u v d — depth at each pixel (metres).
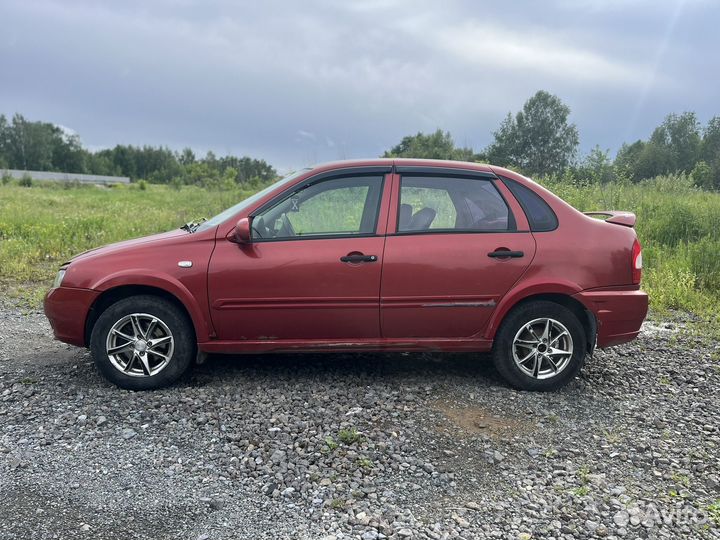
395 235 4.50
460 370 5.08
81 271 4.49
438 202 4.62
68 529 2.84
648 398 4.61
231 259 4.42
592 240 4.59
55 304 4.53
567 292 4.52
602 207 12.48
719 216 10.59
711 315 6.95
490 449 3.72
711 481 3.39
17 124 113.94
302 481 3.31
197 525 2.90
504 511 3.08
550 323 4.60
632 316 4.61
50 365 5.06
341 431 3.84
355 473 3.40
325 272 4.41
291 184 4.62
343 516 3.00
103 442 3.70
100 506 3.04
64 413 4.09
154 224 13.61
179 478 3.32
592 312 4.56
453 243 4.50
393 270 4.43
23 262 9.38
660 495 3.26
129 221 14.23
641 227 10.76
